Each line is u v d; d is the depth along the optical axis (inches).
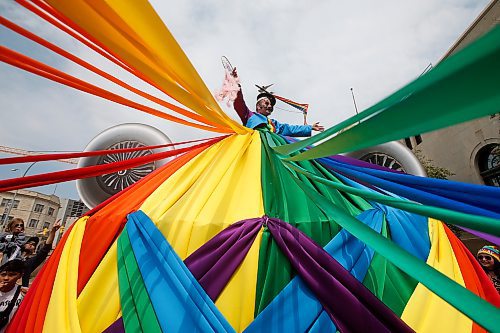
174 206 72.4
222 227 63.3
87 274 66.1
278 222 62.1
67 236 76.9
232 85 86.8
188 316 51.2
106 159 133.5
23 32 47.3
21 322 68.3
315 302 53.4
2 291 118.2
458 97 21.0
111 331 54.6
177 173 89.2
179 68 54.3
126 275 60.6
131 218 70.8
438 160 670.5
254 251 58.5
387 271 63.1
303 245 58.4
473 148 574.9
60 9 42.9
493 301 73.7
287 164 77.6
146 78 64.4
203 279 54.7
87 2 41.2
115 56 58.1
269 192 75.7
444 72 19.6
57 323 57.2
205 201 71.4
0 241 176.7
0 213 1852.9
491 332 28.9
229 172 83.3
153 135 139.7
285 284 56.1
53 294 62.4
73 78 57.6
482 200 58.4
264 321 50.7
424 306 58.5
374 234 40.0
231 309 53.2
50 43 52.5
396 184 64.7
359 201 81.6
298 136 147.8
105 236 70.2
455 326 56.6
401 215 77.8
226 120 83.7
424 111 23.9
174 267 56.6
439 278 33.5
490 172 548.1
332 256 58.9
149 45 49.9
